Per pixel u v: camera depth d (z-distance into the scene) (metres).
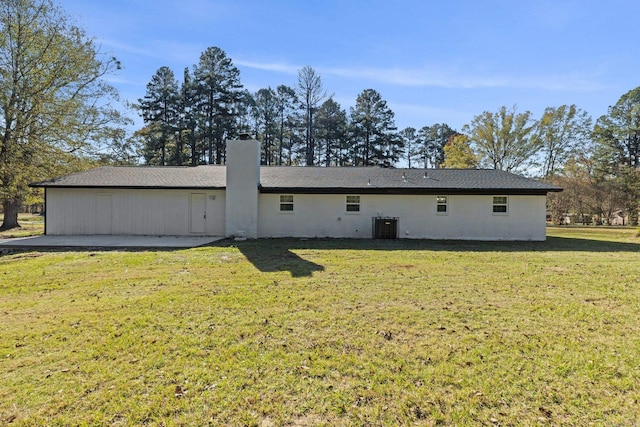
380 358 3.39
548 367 3.21
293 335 3.94
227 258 9.22
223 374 3.07
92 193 14.79
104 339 3.80
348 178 16.06
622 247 12.03
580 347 3.64
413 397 2.74
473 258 9.45
